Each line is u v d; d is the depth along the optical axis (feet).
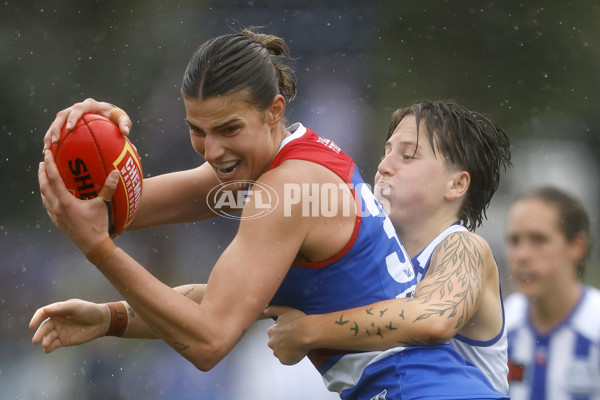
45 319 35.27
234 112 31.63
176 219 40.34
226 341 30.63
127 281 29.73
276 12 155.63
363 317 33.68
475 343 38.22
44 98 142.31
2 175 133.28
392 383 34.27
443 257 37.32
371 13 160.86
